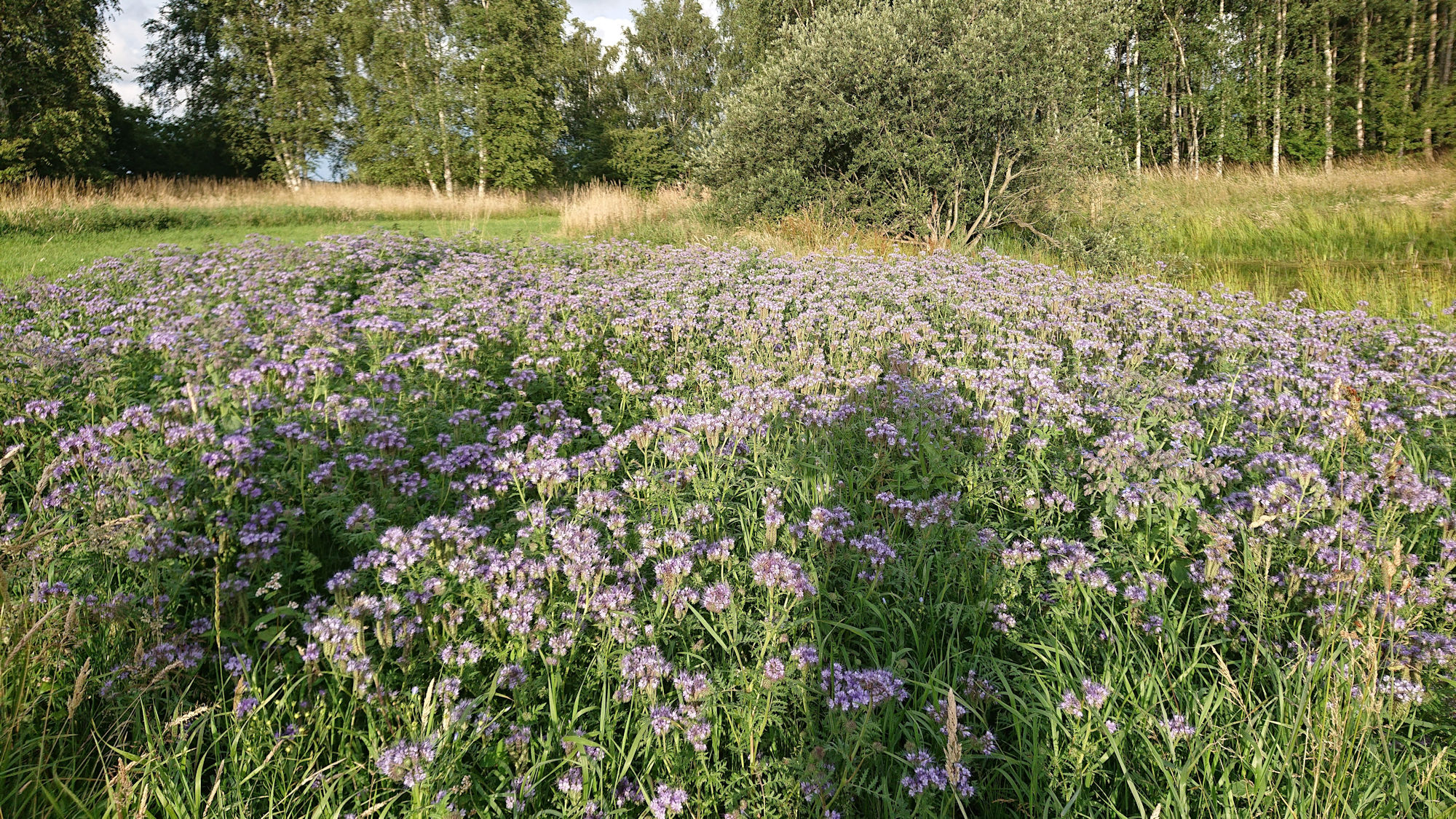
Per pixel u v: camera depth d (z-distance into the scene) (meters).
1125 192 14.09
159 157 43.41
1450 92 29.66
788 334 7.12
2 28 29.34
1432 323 8.12
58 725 2.41
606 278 8.67
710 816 2.33
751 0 34.88
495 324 6.16
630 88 54.59
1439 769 2.44
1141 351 6.62
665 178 51.88
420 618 2.72
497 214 29.17
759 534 3.65
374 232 10.68
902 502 3.64
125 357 5.23
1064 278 9.79
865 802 2.41
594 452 4.05
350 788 2.33
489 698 2.55
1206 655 3.12
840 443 4.59
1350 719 2.46
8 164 29.86
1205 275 12.54
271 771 2.31
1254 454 4.48
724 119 17.39
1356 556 3.30
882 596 3.22
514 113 39.31
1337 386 4.74
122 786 1.98
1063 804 2.43
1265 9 32.12
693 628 3.03
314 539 3.35
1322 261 13.27
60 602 2.56
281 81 39.84
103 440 3.70
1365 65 31.52
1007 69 13.66
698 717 2.42
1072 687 2.77
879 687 2.49
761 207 16.62
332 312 7.07
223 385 4.00
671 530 3.37
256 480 3.33
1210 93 32.81
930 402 4.71
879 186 15.49
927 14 14.40
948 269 10.42
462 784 2.25
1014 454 4.50
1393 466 3.77
